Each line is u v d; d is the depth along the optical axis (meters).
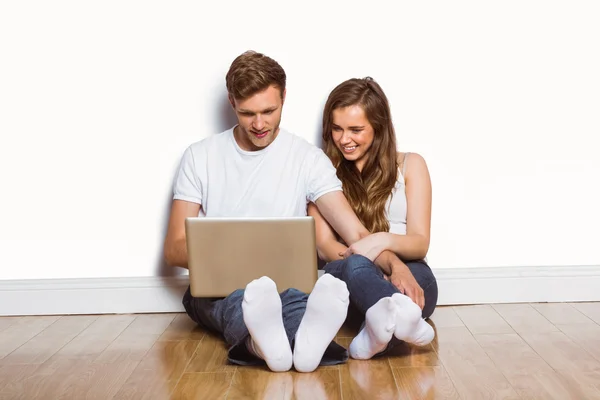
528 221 2.97
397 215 2.71
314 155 2.61
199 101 2.89
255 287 1.98
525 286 2.98
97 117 2.91
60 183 2.94
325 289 2.02
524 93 2.93
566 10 2.90
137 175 2.93
